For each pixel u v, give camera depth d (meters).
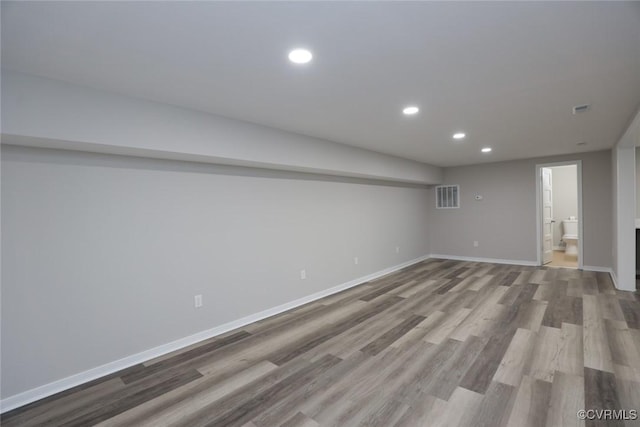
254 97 2.57
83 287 2.51
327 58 1.94
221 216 3.42
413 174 6.10
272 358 2.79
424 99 2.69
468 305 3.99
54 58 1.84
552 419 1.90
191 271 3.16
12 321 2.21
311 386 2.34
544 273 5.58
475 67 2.11
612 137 4.26
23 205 2.27
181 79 2.19
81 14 1.43
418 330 3.28
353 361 2.68
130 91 2.37
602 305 3.83
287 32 1.64
